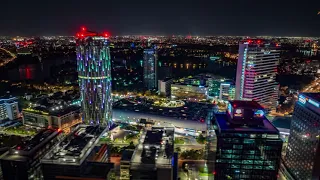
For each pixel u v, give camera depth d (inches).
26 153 7317.9
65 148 7219.5
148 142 7214.6
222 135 6692.9
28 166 7140.8
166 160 6461.6
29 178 7224.4
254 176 6924.2
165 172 6269.7
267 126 6958.7
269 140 6643.7
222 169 6924.2
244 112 6943.9
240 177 6963.6
